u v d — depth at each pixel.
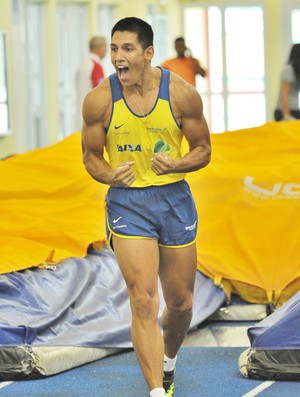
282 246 8.73
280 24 26.14
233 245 8.83
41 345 6.81
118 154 5.85
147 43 5.66
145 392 6.43
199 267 8.49
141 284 5.74
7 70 18.62
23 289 7.44
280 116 15.13
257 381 6.64
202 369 6.93
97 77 16.84
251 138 10.64
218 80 28.50
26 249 8.23
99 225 9.15
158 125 5.76
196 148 5.89
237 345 7.62
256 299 8.39
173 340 6.20
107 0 23.94
